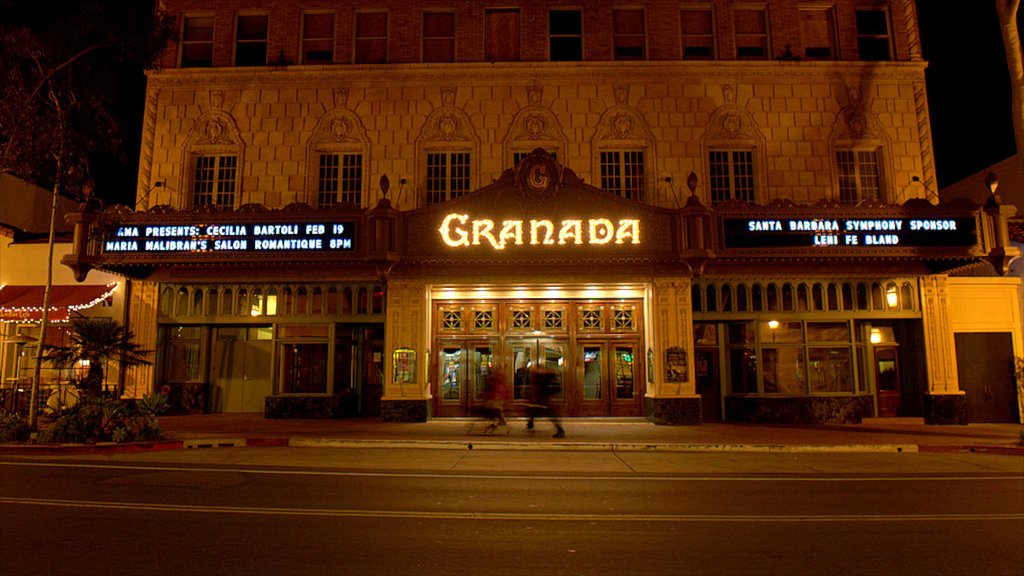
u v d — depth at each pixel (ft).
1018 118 52.42
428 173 68.64
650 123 68.08
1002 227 58.70
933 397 62.64
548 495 30.37
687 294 61.21
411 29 70.38
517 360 64.85
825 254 58.49
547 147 68.03
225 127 68.95
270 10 71.26
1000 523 25.29
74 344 56.59
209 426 58.39
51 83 52.13
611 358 64.69
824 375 65.00
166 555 20.11
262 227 59.67
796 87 68.80
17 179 75.61
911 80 69.21
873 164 69.31
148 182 68.49
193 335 68.59
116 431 47.62
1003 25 53.31
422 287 62.23
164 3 71.26
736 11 70.85
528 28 69.82
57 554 20.17
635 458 43.73
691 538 22.71
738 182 68.23
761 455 45.83
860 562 20.02
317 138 68.59
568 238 58.65
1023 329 66.95
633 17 70.85
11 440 48.26
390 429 56.29
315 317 66.08
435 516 25.76
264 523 24.34
